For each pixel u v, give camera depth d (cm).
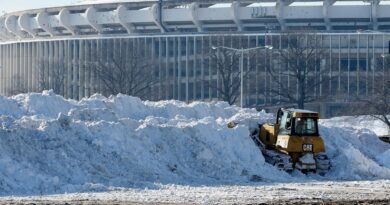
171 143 8725
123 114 10250
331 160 9762
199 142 8831
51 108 9594
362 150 10656
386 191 7650
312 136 9638
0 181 7019
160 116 10594
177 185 7794
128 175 7931
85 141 8050
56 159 7662
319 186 8188
